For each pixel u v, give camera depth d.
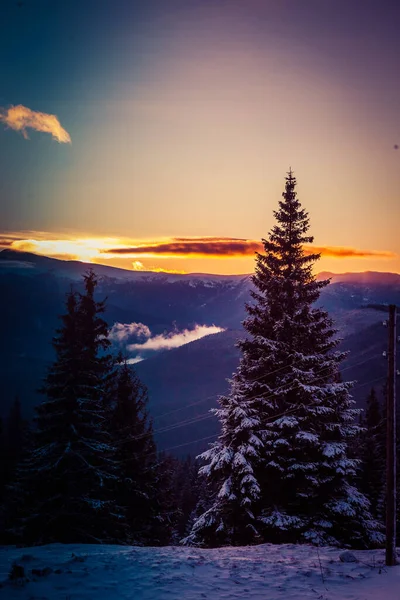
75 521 28.91
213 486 30.80
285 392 30.08
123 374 37.16
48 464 28.48
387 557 16.33
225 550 20.08
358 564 16.47
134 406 36.84
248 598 12.86
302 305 32.06
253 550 19.98
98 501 28.47
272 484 28.91
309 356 30.56
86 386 30.16
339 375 33.50
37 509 28.77
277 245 33.56
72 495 28.72
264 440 29.11
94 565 15.84
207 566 16.22
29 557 16.91
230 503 28.22
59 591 12.99
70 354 30.77
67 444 28.89
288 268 32.88
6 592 12.63
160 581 14.19
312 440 28.09
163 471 38.19
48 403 29.73
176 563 16.41
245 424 28.47
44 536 28.25
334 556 18.39
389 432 17.00
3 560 17.31
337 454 28.53
